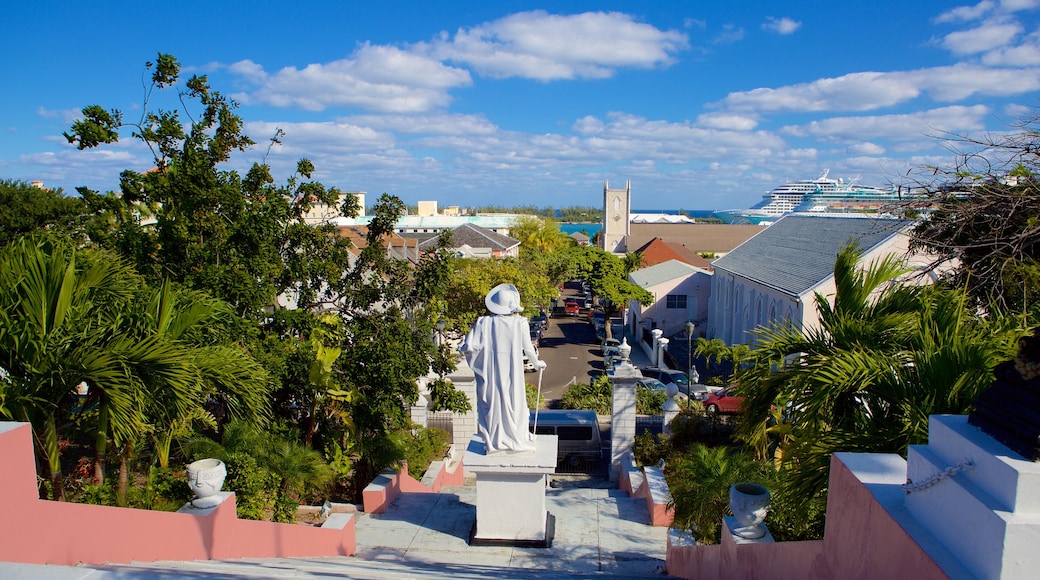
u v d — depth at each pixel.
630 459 18.88
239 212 15.65
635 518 12.99
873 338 7.23
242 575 5.49
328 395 14.48
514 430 10.91
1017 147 9.85
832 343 7.48
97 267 8.52
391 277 18.73
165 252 15.38
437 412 22.88
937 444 3.38
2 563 3.95
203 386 8.80
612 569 10.05
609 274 51.34
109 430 8.98
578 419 24.83
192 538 6.79
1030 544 2.60
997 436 3.02
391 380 15.38
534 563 10.21
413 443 17.84
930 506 3.22
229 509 7.57
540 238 91.38
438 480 17.47
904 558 3.21
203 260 14.97
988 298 9.61
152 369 7.78
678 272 55.25
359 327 16.73
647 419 25.44
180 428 9.34
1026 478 2.65
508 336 10.74
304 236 17.03
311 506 13.41
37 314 7.52
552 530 11.83
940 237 11.03
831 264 31.30
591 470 21.83
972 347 6.13
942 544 3.08
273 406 15.03
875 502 3.60
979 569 2.78
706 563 7.75
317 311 19.06
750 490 6.88
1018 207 10.03
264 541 8.34
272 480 11.52
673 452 17.86
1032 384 2.83
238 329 13.27
